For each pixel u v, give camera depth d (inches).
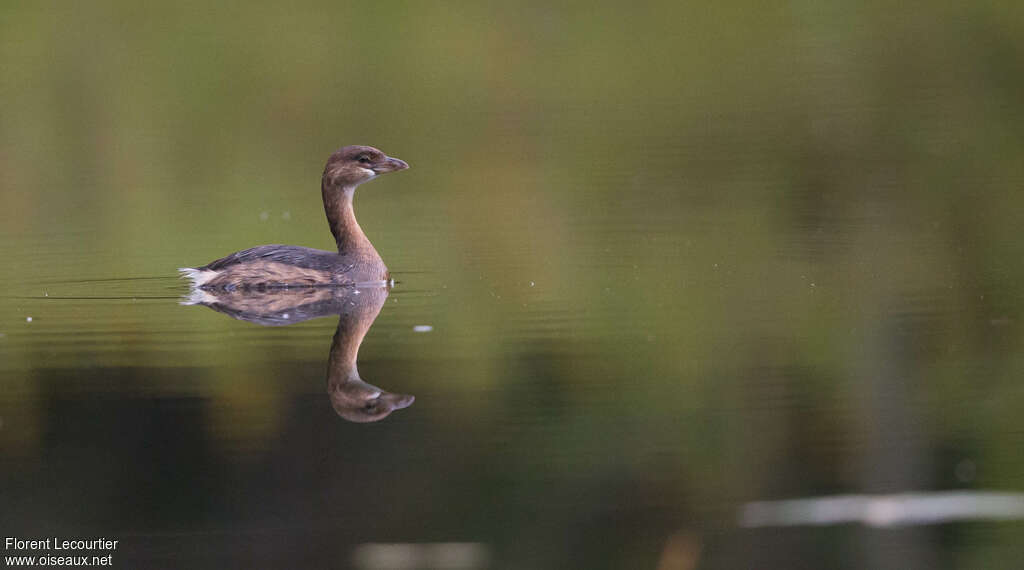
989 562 366.3
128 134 1126.4
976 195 854.5
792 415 449.4
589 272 682.8
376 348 533.6
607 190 924.6
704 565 365.4
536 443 429.1
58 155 1068.5
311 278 657.6
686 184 934.4
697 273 675.4
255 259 657.0
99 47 1257.4
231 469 411.8
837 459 419.8
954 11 1295.5
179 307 615.5
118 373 499.2
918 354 515.5
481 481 403.9
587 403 466.6
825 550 372.8
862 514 388.2
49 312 604.4
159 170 1033.5
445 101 1210.6
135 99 1194.0
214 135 1130.7
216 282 655.8
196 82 1227.2
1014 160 950.4
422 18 1363.2
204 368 505.4
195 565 362.6
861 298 607.2
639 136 1104.2
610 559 365.1
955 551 372.8
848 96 1166.3
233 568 360.2
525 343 539.8
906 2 1355.8
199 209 899.4
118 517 385.7
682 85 1247.5
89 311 605.6
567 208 871.7
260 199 932.0
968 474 410.9
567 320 577.9
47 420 449.4
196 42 1295.5
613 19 1424.7
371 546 371.9
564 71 1263.5
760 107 1163.9
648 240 766.5
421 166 1029.2
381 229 821.9
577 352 523.5
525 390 478.0
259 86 1222.9
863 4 1386.6
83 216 883.4
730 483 407.5
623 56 1325.0
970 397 467.2
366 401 466.6
